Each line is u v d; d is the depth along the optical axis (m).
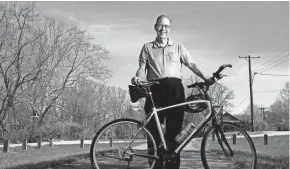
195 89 4.38
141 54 4.46
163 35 4.36
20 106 34.59
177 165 4.11
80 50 38.25
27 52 33.16
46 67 35.59
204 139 3.98
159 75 4.28
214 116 4.03
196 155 7.27
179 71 4.34
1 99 32.06
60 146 25.09
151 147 3.86
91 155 3.70
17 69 32.16
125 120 3.83
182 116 4.12
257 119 73.94
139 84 3.99
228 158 3.96
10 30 31.89
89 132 46.91
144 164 3.83
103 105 59.81
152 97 4.18
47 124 39.50
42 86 35.06
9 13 31.72
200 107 4.08
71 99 46.75
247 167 3.90
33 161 7.16
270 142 22.34
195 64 4.34
